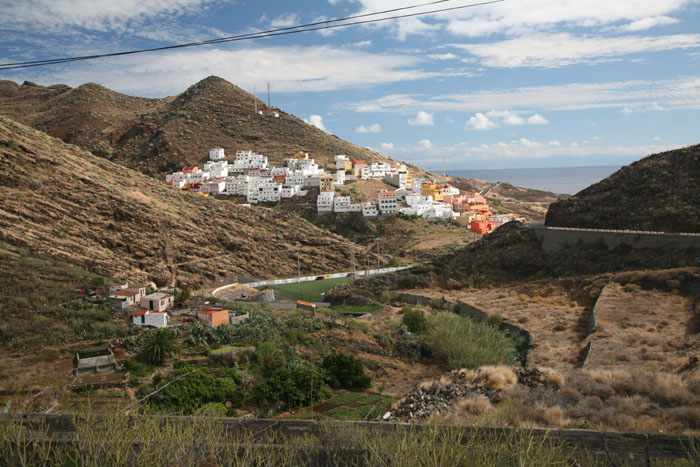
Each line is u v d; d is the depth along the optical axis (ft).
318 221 507.71
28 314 140.15
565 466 26.53
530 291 191.72
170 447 23.45
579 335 131.44
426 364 139.03
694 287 144.56
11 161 281.95
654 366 90.43
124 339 128.67
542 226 254.06
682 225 197.57
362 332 151.53
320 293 281.13
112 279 215.31
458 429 28.32
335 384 114.01
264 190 558.97
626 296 148.87
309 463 26.13
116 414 24.90
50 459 21.75
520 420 50.98
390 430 29.01
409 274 259.39
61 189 288.10
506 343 134.31
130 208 303.89
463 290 217.77
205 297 193.36
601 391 66.44
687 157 233.76
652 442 31.09
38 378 100.48
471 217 480.23
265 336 137.69
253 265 330.95
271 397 98.78
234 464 24.04
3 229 223.71
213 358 119.65
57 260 221.66
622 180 247.29
